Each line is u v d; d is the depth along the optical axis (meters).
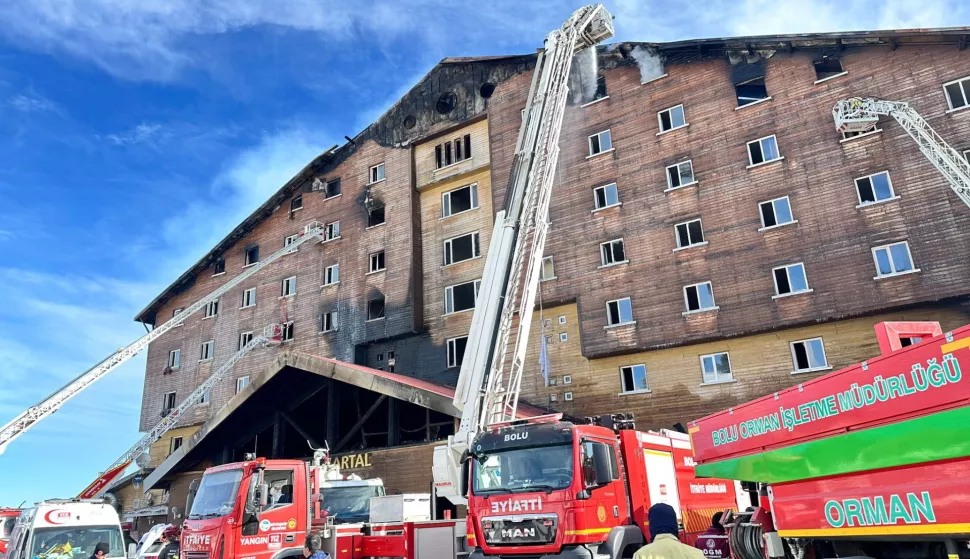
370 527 12.69
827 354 21.06
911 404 5.14
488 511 9.80
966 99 20.34
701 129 25.44
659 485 11.09
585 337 25.48
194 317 40.34
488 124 31.39
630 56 28.39
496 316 13.16
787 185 22.89
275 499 12.13
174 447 37.28
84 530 15.28
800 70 23.83
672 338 23.64
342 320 33.22
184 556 11.96
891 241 20.42
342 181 36.62
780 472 6.73
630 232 25.84
